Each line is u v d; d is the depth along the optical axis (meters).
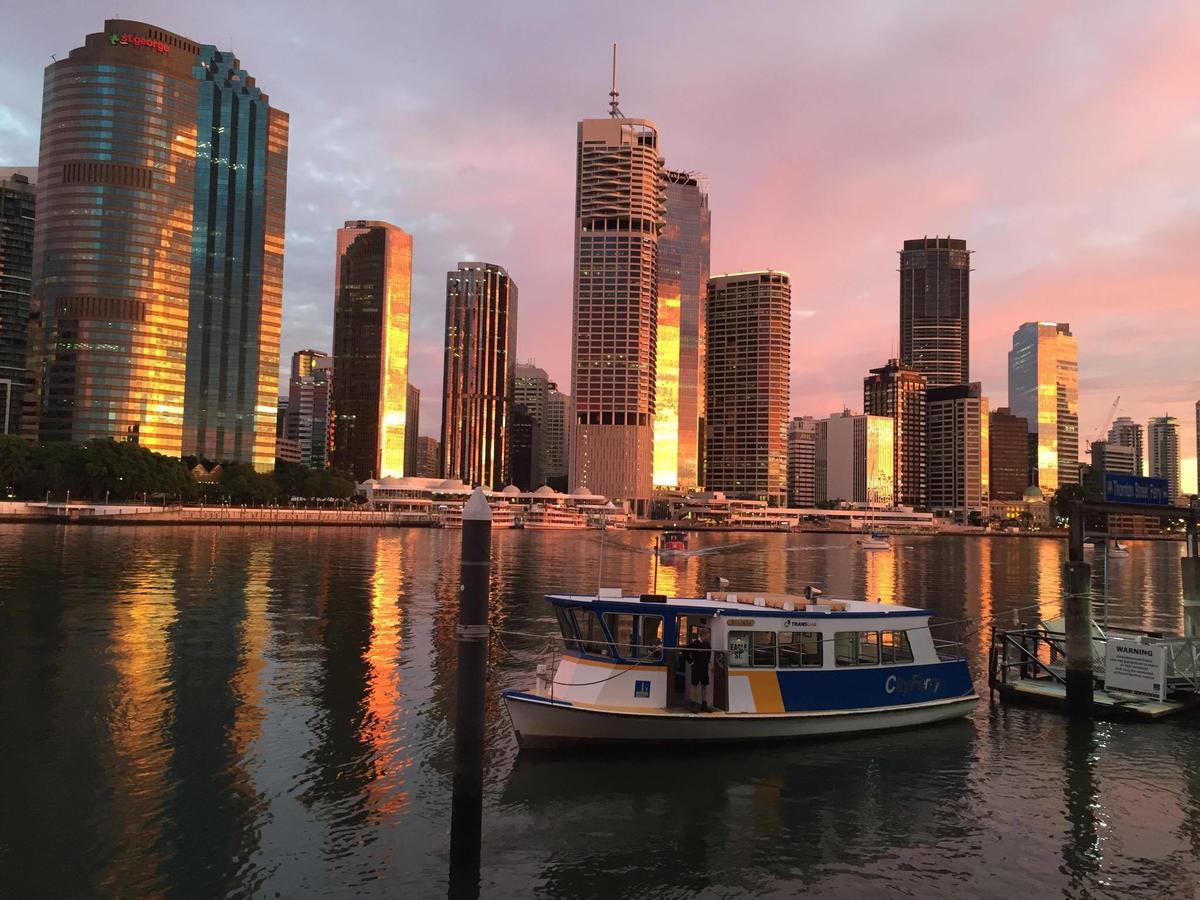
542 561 134.50
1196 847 21.39
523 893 18.42
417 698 34.12
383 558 115.69
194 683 36.16
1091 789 25.22
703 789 24.58
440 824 21.81
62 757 26.34
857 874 19.67
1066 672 33.00
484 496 20.14
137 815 22.03
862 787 25.09
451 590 76.06
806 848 20.97
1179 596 94.56
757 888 18.92
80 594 64.94
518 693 27.98
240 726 29.91
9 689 34.53
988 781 25.77
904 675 31.09
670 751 27.48
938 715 31.67
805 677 28.97
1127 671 34.53
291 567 96.31
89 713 31.27
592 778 25.20
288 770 25.50
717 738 27.66
